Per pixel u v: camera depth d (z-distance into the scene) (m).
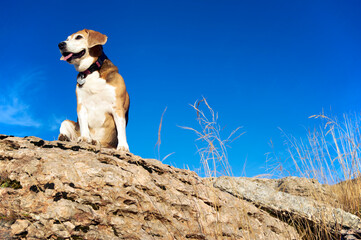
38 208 0.85
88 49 1.64
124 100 1.70
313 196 1.61
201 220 1.09
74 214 0.87
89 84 1.61
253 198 1.48
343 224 1.34
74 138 1.76
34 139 1.12
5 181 0.93
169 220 1.02
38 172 0.94
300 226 1.40
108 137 1.73
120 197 0.97
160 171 1.22
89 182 0.96
